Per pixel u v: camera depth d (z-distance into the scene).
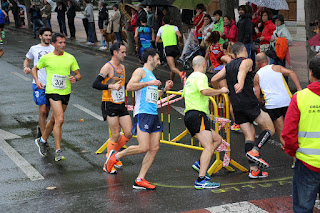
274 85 8.45
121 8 22.02
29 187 7.76
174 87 15.71
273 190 7.40
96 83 8.20
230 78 7.86
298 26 28.84
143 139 7.55
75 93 15.01
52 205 6.95
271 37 14.70
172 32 15.59
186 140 10.42
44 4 30.56
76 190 7.61
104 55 22.55
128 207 6.80
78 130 11.17
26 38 29.39
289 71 8.46
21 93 15.01
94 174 8.42
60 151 9.15
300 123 5.16
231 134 10.79
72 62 9.04
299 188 5.29
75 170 8.63
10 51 23.97
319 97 5.06
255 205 6.67
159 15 19.33
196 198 7.11
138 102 7.61
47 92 8.99
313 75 5.14
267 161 9.09
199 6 18.39
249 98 7.75
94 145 10.10
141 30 18.91
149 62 7.61
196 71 7.70
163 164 8.98
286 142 5.23
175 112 12.76
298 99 5.13
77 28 33.25
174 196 7.23
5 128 11.38
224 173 8.53
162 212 6.57
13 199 7.23
